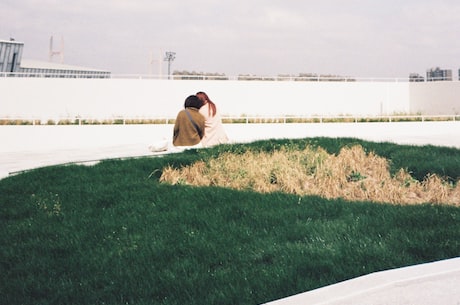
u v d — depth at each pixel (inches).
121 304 172.6
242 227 262.4
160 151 646.5
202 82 1771.7
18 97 1641.2
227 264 209.5
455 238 229.1
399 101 1867.6
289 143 546.6
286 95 1830.7
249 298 172.2
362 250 215.5
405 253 212.5
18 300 176.7
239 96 1798.7
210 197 332.5
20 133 1144.2
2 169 526.6
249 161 429.1
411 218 267.3
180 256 221.1
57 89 1667.1
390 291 165.5
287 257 211.2
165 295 179.6
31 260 219.3
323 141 572.1
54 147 852.0
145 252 224.2
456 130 1184.2
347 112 1855.3
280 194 343.6
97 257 220.5
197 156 469.1
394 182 384.2
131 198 333.7
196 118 545.6
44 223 280.8
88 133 1146.7
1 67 1996.8
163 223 272.1
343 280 186.2
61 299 177.6
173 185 377.7
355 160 453.7
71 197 342.6
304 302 157.6
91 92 1691.7
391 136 977.5
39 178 426.6
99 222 277.9
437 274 177.0
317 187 373.4
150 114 1731.1
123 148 786.8
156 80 1731.1
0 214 305.0
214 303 169.6
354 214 285.6
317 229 252.8
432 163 428.8
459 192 354.9
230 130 1219.9
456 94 1668.3
